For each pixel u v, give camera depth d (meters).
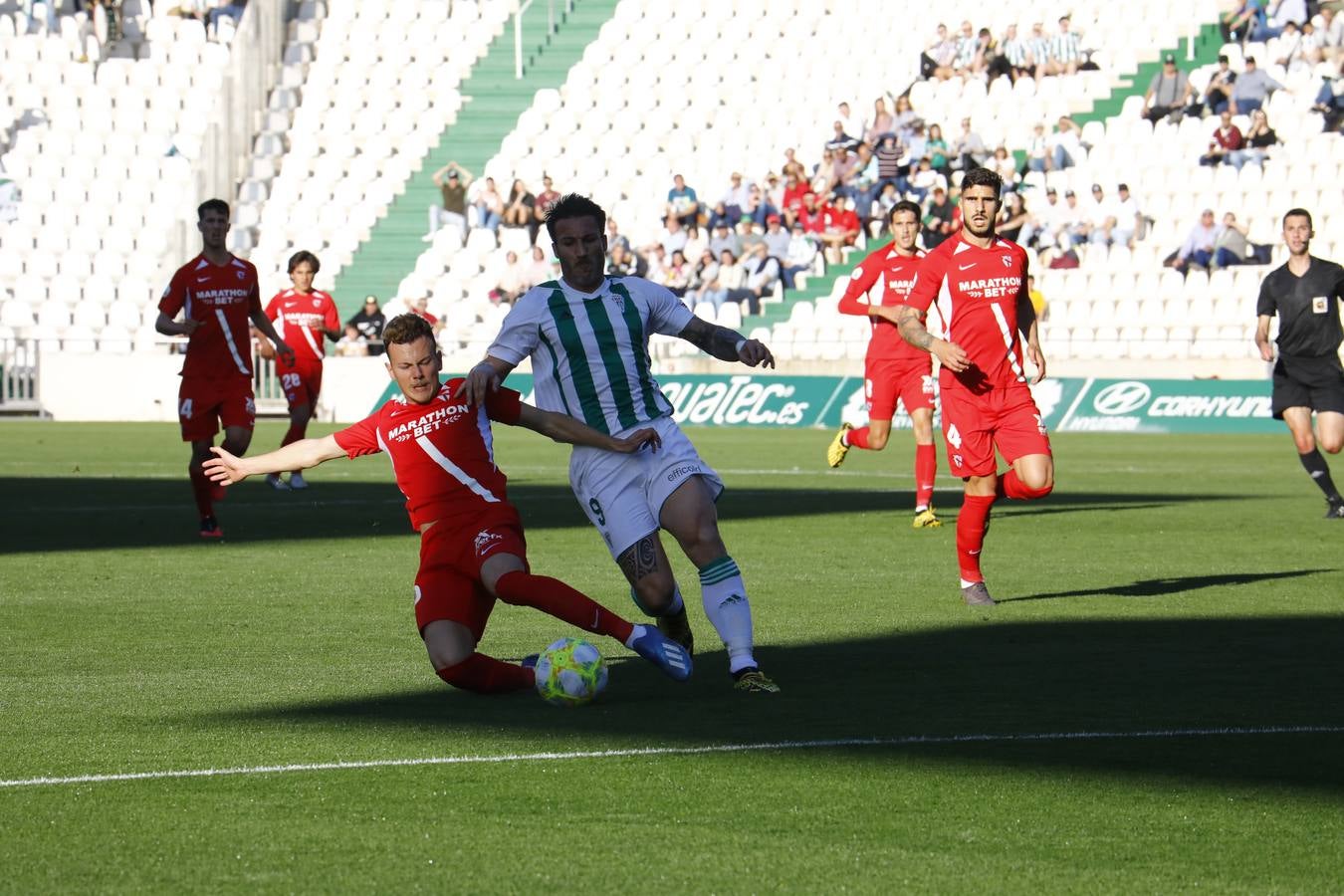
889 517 39.81
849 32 107.25
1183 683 18.41
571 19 111.44
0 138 105.69
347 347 91.62
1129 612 24.16
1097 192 90.25
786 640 21.66
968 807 12.98
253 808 12.98
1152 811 12.84
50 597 25.91
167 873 11.34
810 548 32.97
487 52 110.00
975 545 24.91
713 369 89.19
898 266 38.41
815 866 11.47
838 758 14.67
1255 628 22.61
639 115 104.88
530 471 57.09
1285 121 94.19
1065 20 100.06
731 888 10.99
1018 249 24.81
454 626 17.62
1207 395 81.19
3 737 15.62
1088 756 14.71
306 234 101.88
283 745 15.25
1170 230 91.12
